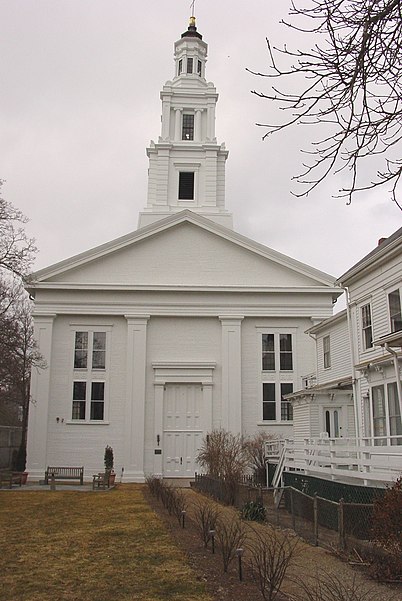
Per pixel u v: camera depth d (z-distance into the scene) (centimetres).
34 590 1002
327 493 1894
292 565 1177
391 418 2030
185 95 4369
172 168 4200
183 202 4141
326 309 3550
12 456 3944
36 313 3431
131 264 3559
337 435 2662
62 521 1755
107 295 3491
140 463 3291
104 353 3456
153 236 3594
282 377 3481
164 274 3556
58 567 1168
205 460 2947
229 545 1270
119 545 1381
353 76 527
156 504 2158
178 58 4584
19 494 2545
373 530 1184
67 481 3203
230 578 1075
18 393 4909
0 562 1213
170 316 3497
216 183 4216
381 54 521
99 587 1020
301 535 1529
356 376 2411
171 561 1212
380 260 2194
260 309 3531
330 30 517
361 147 567
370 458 1838
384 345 1816
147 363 3444
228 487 2177
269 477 2795
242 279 3578
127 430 3328
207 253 3603
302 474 2166
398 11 495
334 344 2861
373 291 2305
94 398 3400
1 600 946
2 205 2748
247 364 3488
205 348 3491
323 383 2961
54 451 3312
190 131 4372
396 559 1120
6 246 2762
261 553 1100
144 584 1038
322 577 1103
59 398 3381
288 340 3544
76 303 3469
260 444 3036
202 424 3378
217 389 3434
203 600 941
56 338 3453
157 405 3384
